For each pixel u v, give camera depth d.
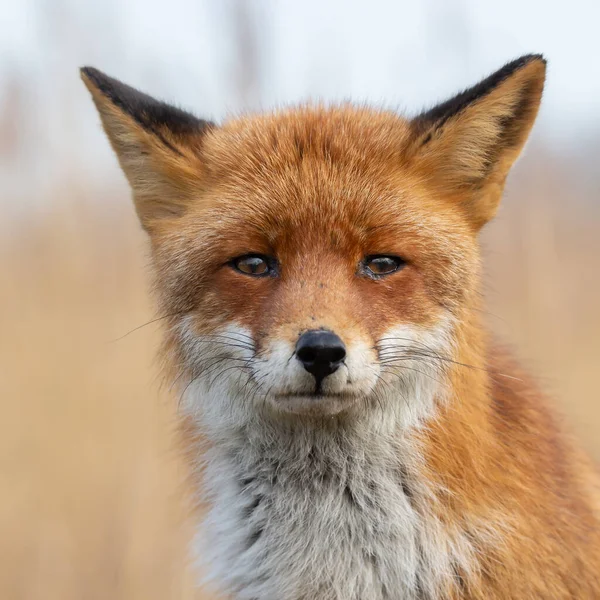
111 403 14.16
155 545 12.05
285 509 8.28
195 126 9.34
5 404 13.95
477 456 7.88
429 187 8.56
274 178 8.41
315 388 7.43
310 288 7.73
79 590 11.45
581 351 16.16
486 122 8.48
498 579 7.66
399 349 7.93
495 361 9.20
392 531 7.90
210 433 8.65
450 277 8.27
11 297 16.05
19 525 12.05
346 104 10.04
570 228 18.47
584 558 8.23
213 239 8.27
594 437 13.54
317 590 8.03
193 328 8.43
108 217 16.78
